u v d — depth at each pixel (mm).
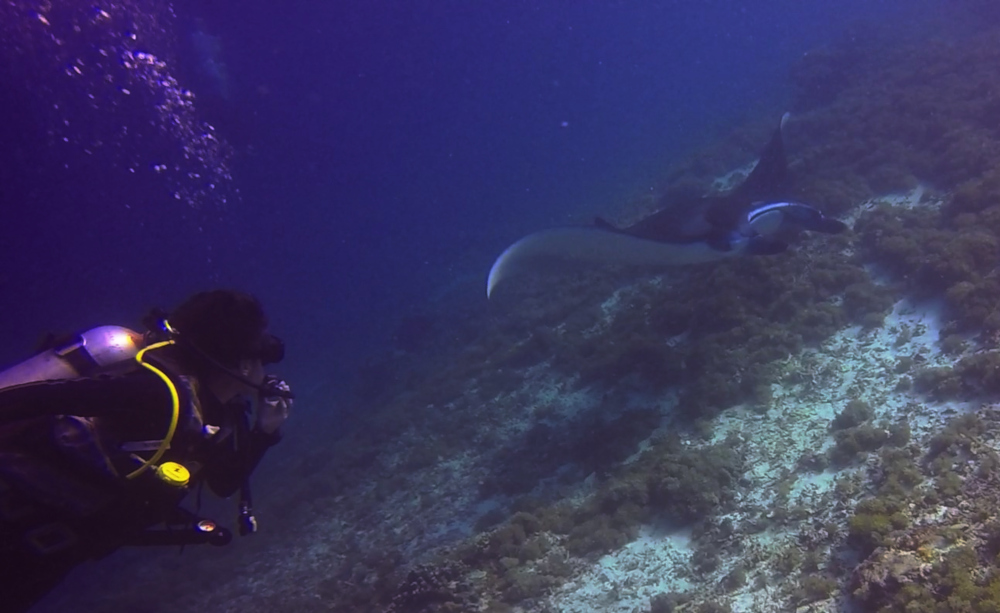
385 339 17031
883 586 3086
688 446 5246
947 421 4305
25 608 1485
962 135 8023
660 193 12938
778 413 5234
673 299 7309
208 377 1733
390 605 5000
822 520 3988
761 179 7043
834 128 10812
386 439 8969
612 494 4980
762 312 6270
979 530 3199
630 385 6527
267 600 6559
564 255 6008
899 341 5375
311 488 8609
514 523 5258
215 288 1808
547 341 8656
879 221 6844
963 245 5598
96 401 1445
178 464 1529
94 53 19234
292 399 1947
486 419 7863
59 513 1420
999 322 4816
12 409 1397
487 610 4488
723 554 4137
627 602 4137
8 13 17109
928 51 12516
